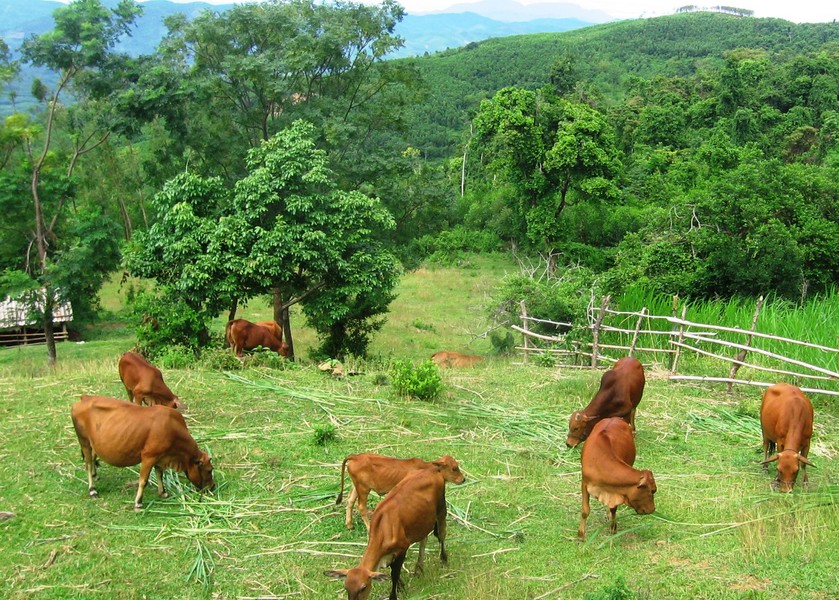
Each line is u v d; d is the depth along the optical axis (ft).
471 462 31.50
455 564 23.94
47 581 22.13
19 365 65.51
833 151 136.77
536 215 120.37
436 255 138.10
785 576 21.98
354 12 79.51
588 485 25.16
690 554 23.79
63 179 77.00
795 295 70.95
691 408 38.96
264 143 56.95
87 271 74.69
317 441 32.48
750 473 30.83
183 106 74.54
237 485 28.66
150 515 26.35
